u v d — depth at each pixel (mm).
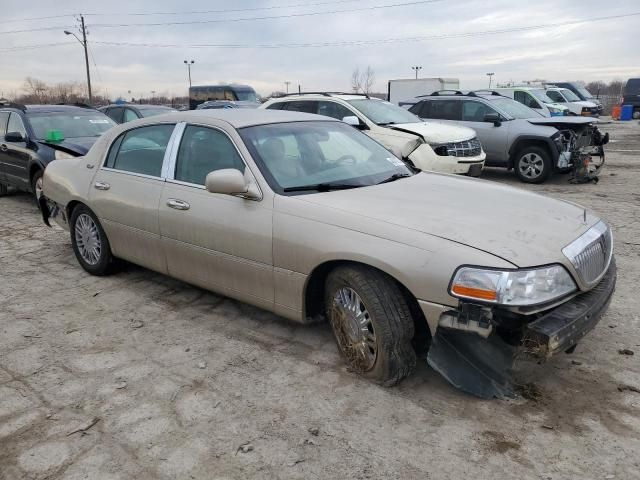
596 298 3193
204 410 3246
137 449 2914
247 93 32062
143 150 4805
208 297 4945
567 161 10641
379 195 3729
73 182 5430
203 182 4207
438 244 3049
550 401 3229
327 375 3580
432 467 2721
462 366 3166
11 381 3615
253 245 3787
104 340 4172
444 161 9219
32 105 9820
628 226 7117
